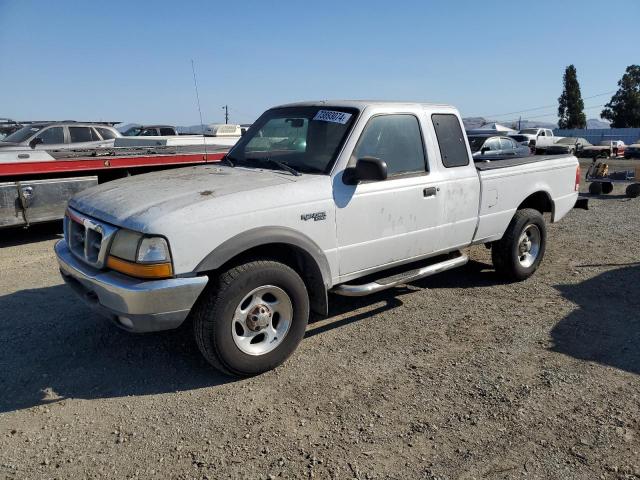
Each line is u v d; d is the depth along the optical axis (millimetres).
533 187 5891
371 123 4355
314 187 3951
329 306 5160
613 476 2740
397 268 5043
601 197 14078
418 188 4605
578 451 2939
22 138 12859
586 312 5012
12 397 3490
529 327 4656
